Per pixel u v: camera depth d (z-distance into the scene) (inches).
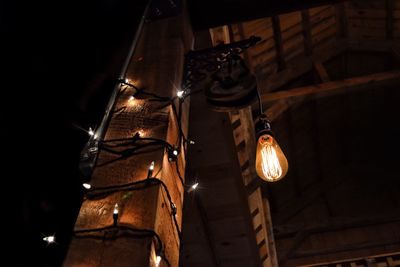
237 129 189.2
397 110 392.8
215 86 92.5
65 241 96.9
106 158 74.1
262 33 286.8
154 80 93.7
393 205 440.5
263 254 245.8
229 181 197.0
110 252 57.2
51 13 104.3
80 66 113.5
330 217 430.0
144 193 65.2
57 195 99.9
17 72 94.1
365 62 357.4
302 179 441.7
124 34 129.4
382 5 304.8
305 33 312.8
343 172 470.6
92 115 113.3
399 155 449.7
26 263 89.1
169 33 110.1
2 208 86.7
